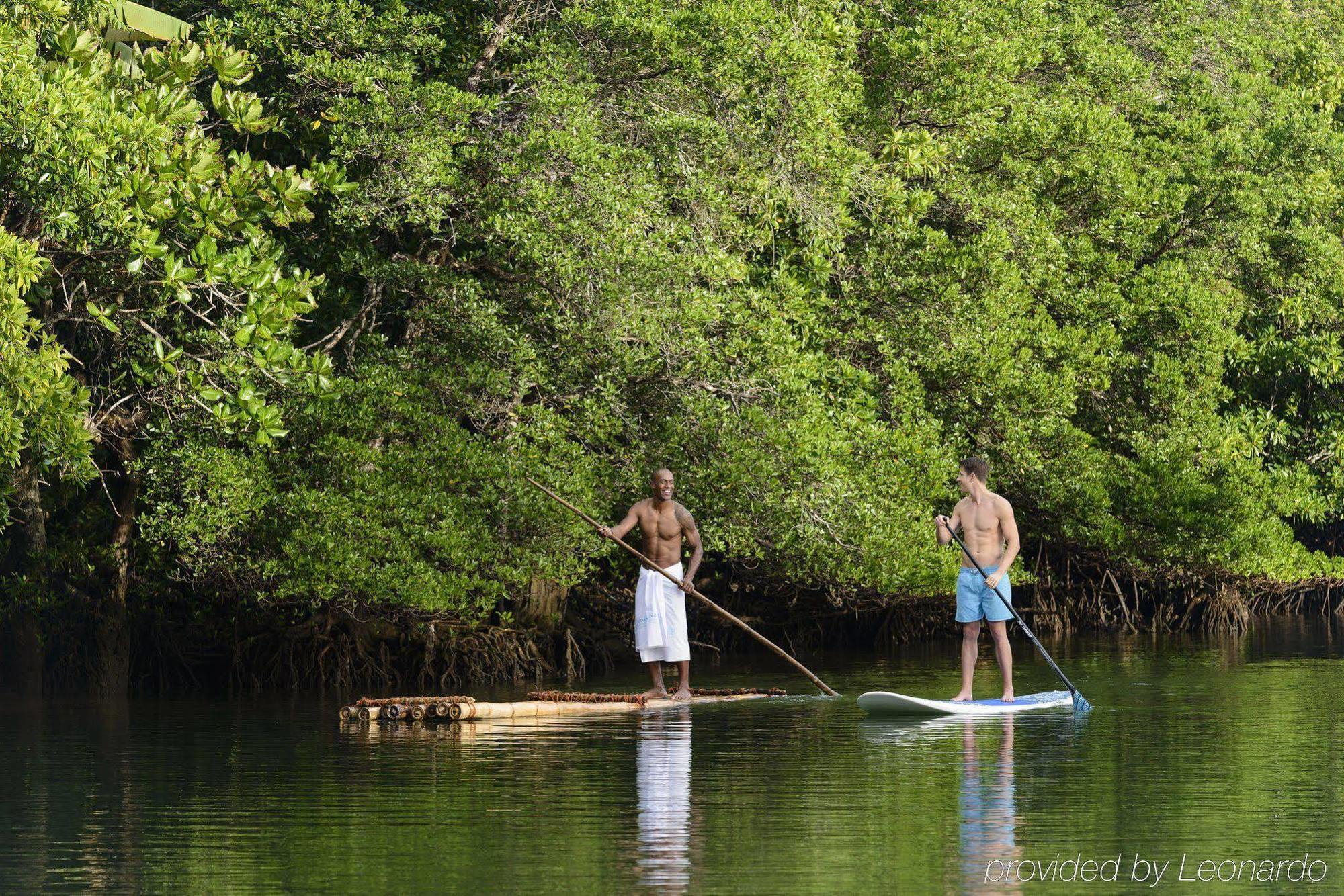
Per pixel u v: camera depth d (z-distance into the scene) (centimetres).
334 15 4719
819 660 5666
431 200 4659
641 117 5191
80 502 5266
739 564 5666
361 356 5075
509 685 4984
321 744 3344
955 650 6050
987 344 6019
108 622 4922
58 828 2361
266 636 4966
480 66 5034
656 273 4825
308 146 4938
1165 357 6712
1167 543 6575
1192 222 7338
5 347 3534
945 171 6394
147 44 4919
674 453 5069
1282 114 8131
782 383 5059
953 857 2088
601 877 1998
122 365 4831
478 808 2478
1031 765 2825
